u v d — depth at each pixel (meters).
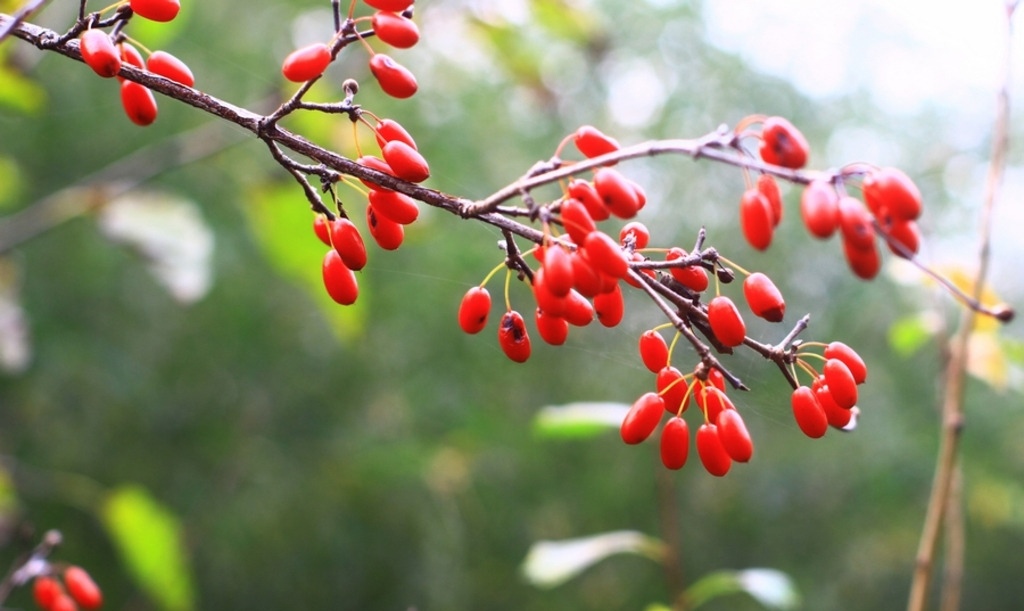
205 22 1.48
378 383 1.65
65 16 0.96
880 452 1.99
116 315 1.46
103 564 1.48
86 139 1.43
